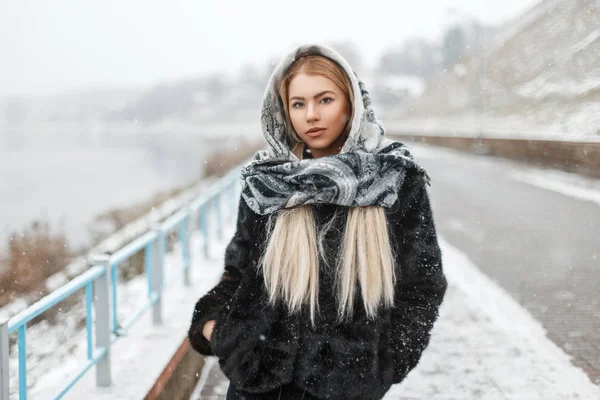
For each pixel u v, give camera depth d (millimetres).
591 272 7152
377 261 1500
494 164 22578
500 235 9703
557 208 12094
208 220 8242
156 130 148375
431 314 1532
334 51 1625
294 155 1698
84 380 3750
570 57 21141
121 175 40312
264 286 1592
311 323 1515
